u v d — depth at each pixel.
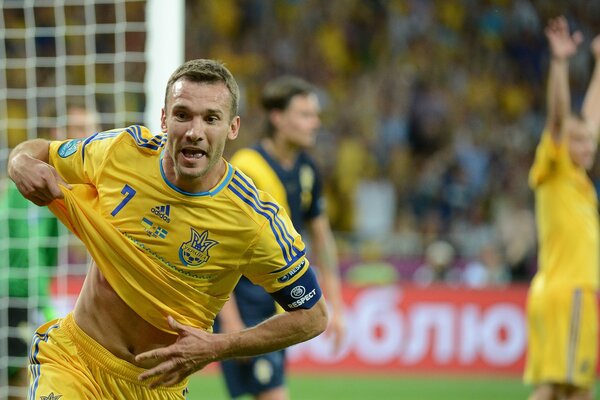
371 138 62.09
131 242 13.48
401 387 37.59
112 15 43.78
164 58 22.73
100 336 14.16
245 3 66.81
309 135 23.03
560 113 24.47
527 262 45.59
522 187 59.88
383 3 68.00
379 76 66.00
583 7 66.81
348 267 45.72
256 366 22.36
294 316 13.82
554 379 24.83
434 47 67.19
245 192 13.48
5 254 23.02
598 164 55.03
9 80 43.00
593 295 25.16
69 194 13.69
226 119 12.81
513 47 67.31
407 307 40.78
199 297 13.89
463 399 35.34
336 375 40.22
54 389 13.98
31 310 23.06
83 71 46.72
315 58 66.19
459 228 56.25
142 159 13.52
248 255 13.56
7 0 47.88
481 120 64.12
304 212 23.88
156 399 14.41
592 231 25.34
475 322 40.66
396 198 58.19
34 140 14.52
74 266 32.81
